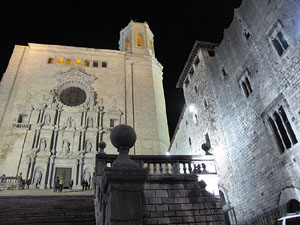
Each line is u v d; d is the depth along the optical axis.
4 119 32.97
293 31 13.70
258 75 16.58
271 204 14.62
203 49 26.11
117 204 7.39
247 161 17.17
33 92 35.97
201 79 25.62
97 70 40.94
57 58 40.69
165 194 10.89
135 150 35.06
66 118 34.94
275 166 14.55
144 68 44.00
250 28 17.59
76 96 37.53
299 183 12.77
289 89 13.84
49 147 31.98
